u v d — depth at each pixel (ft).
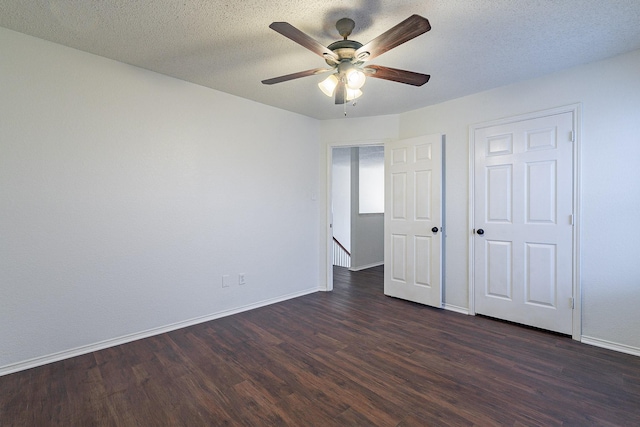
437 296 11.41
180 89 9.61
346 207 23.22
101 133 8.19
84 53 7.90
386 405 5.86
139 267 8.87
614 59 8.04
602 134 8.25
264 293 11.94
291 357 7.73
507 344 8.42
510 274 9.94
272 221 12.18
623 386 6.42
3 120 6.91
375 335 9.07
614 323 8.11
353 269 18.66
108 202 8.32
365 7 6.04
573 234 8.71
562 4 5.91
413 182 12.13
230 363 7.43
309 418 5.50
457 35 7.00
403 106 11.97
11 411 5.69
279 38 7.23
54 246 7.55
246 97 11.12
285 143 12.59
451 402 5.93
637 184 7.79
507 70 8.84
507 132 9.93
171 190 9.46
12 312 7.04
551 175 9.09
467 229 10.92
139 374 6.95
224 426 5.31
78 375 6.90
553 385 6.47
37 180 7.32
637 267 7.80
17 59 7.05
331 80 7.13
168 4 6.00
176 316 9.59
